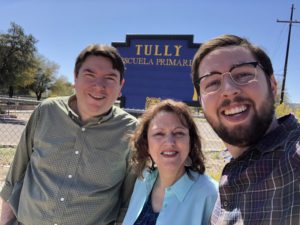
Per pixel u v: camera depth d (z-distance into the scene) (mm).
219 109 518
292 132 456
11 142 3184
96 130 782
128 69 2480
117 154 792
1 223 861
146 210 708
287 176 417
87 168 774
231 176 501
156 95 2400
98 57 779
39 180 793
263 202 437
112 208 815
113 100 793
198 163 705
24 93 19203
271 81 532
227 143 535
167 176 684
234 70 518
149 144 711
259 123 495
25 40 13445
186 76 2361
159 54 2426
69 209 761
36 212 781
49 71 19797
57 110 815
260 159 468
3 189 872
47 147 797
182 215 644
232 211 479
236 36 545
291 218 388
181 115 693
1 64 13117
